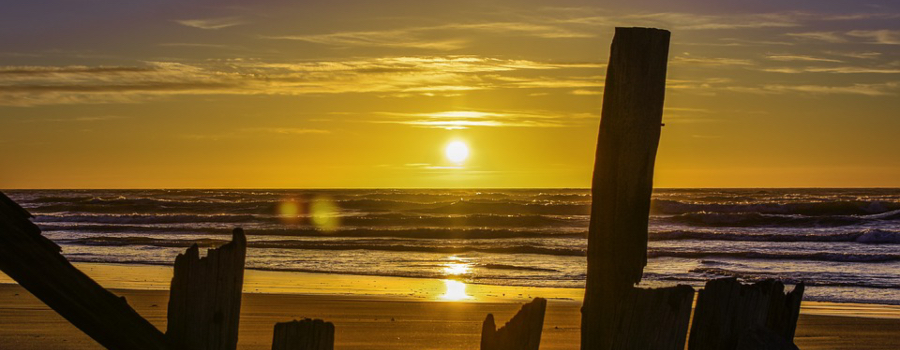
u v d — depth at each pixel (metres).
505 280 17.33
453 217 37.91
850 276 18.00
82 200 54.34
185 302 2.96
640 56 3.50
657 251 23.80
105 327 2.74
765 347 3.64
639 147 3.52
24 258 2.59
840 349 9.10
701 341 3.85
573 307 12.13
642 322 3.54
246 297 13.02
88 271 17.84
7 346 7.60
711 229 34.19
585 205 42.78
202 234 32.50
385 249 25.38
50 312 9.60
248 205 48.09
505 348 3.53
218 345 2.98
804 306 13.45
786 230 33.66
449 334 9.28
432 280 17.22
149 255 22.28
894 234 27.77
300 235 32.25
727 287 3.83
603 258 3.58
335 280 17.06
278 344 3.19
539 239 30.44
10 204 2.57
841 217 35.06
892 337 9.80
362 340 8.85
